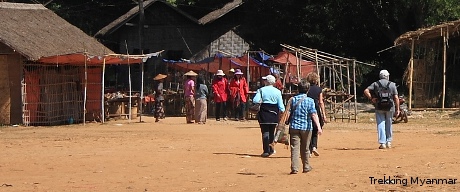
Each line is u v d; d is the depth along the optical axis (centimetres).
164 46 5034
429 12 3978
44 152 1758
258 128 2616
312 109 1303
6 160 1587
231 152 1733
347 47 4706
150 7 5003
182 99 3738
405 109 2942
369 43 4625
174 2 5231
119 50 5156
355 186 1124
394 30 4488
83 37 3266
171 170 1394
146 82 4972
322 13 4409
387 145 1786
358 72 4428
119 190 1151
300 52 3066
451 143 1906
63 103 2989
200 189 1143
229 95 3150
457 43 3778
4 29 2866
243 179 1248
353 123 2945
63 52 2953
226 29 4978
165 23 5034
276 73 3244
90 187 1186
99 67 3173
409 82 3478
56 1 5328
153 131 2483
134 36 5091
